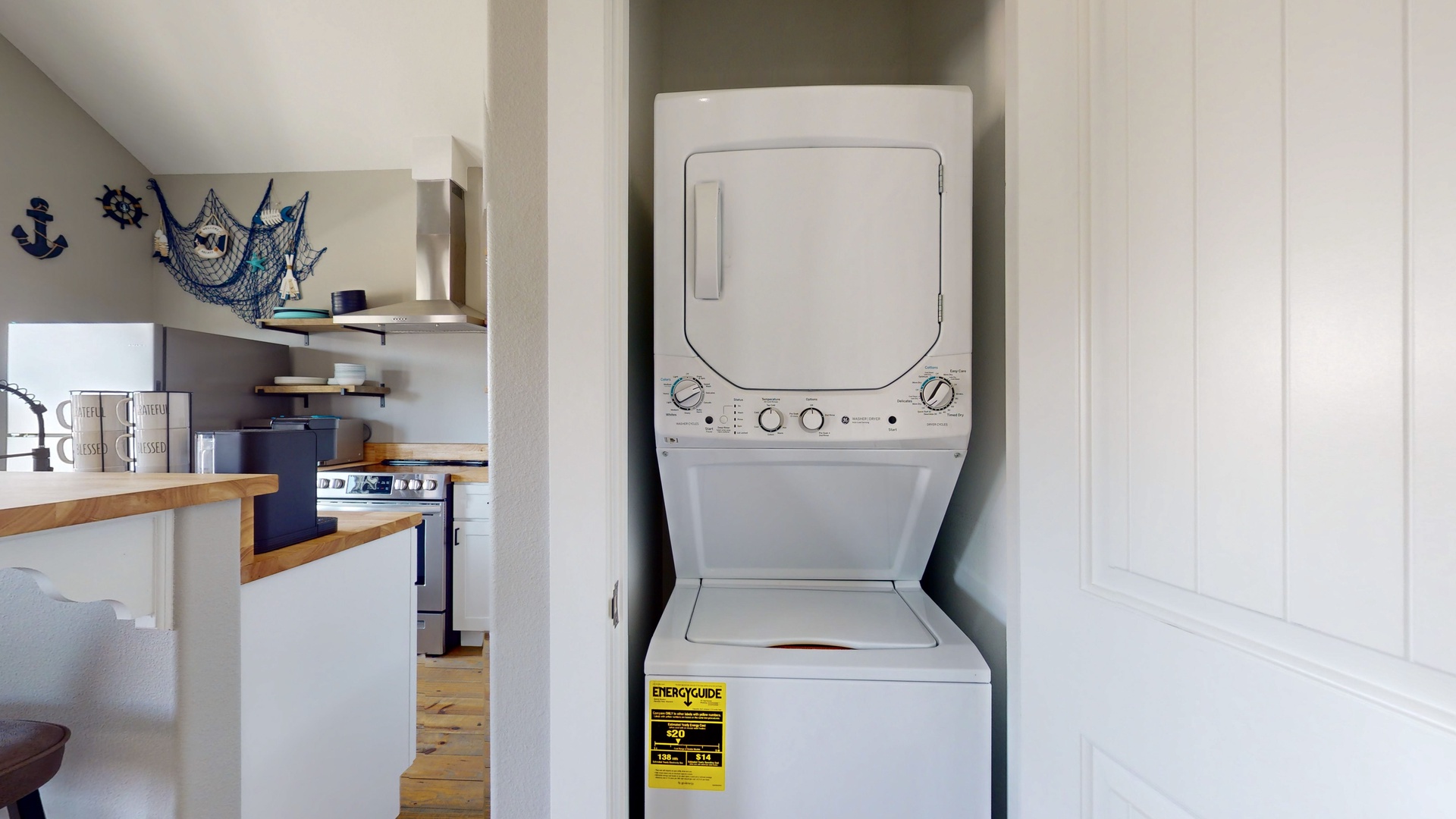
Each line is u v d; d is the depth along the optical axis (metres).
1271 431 0.54
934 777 0.97
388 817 1.82
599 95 0.83
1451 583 0.42
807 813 0.97
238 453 1.34
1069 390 0.79
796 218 1.13
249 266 4.00
